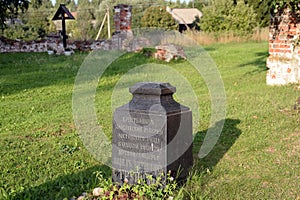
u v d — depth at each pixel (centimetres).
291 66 1032
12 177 481
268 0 1017
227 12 2758
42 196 433
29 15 3500
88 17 3172
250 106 833
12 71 1434
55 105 930
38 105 933
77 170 506
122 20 1936
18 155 562
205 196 417
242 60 1677
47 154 566
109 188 432
